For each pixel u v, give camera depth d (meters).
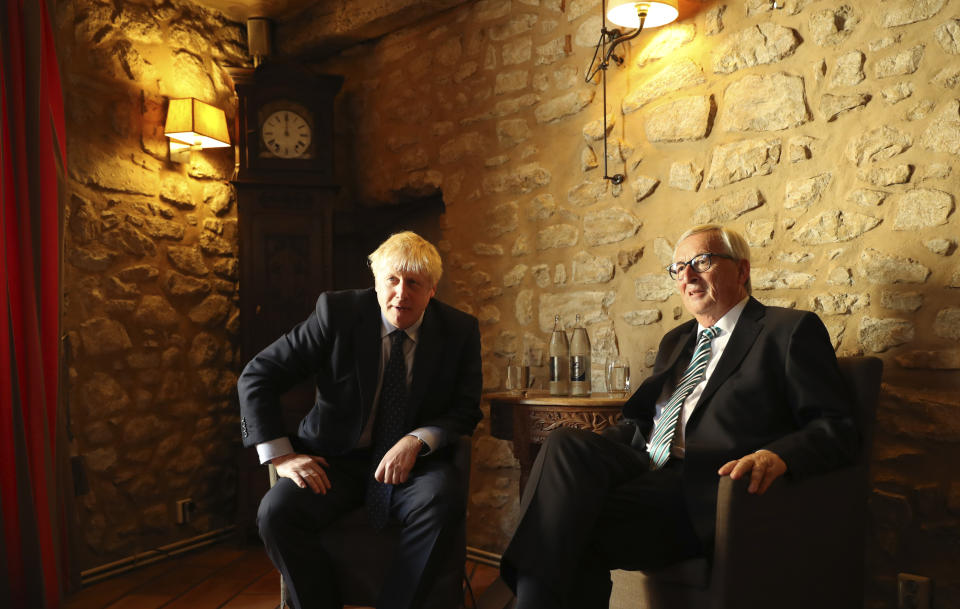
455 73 3.71
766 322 2.15
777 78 2.68
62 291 3.12
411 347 2.34
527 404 2.72
